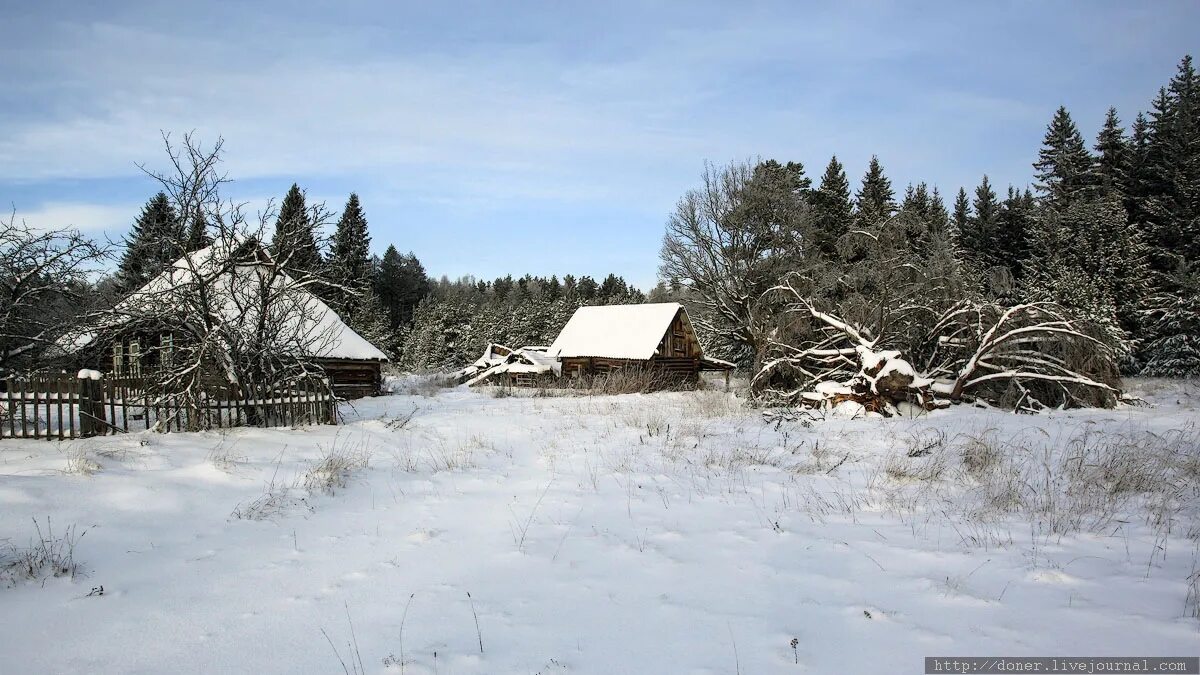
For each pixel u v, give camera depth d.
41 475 8.70
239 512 8.07
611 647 4.60
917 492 9.14
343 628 4.97
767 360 22.72
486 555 6.67
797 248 45.72
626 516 8.09
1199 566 6.12
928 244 25.16
